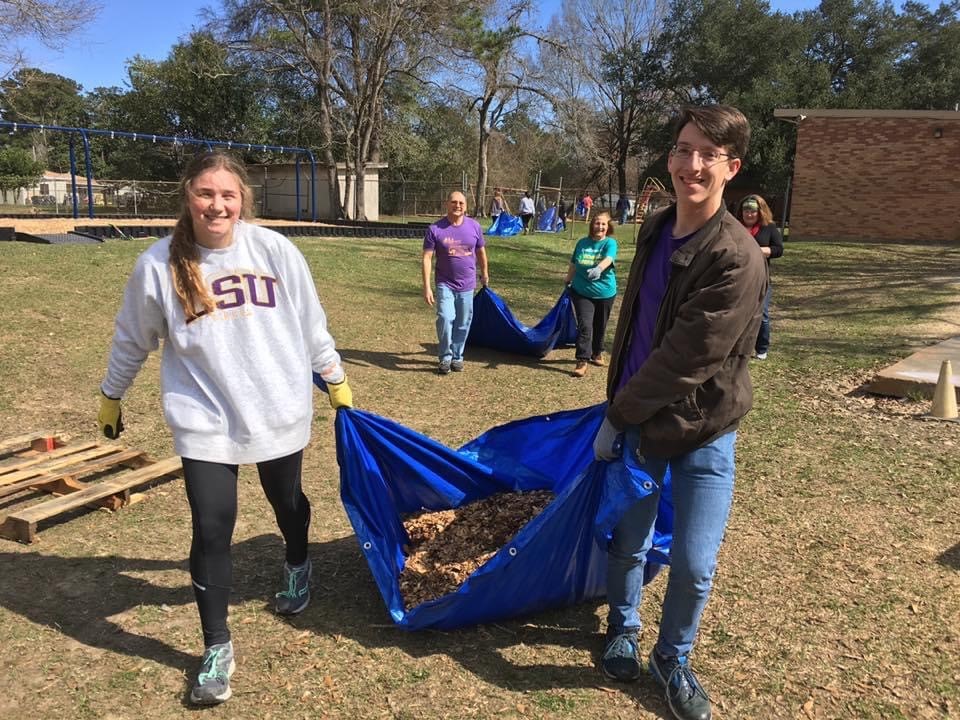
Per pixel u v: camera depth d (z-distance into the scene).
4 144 70.69
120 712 2.61
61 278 9.62
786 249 20.59
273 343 2.69
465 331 7.60
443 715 2.64
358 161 34.25
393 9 31.77
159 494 4.46
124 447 5.05
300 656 2.94
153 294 2.59
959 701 2.76
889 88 42.72
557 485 3.84
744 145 2.35
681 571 2.58
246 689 2.75
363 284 12.16
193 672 2.83
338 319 9.66
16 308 7.93
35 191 52.81
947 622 3.25
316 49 33.31
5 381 6.06
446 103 39.41
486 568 2.94
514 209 43.50
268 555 3.73
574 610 3.32
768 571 3.65
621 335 2.70
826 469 5.02
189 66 40.03
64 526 4.02
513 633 3.13
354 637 3.07
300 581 3.22
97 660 2.88
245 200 2.65
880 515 4.31
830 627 3.20
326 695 2.73
